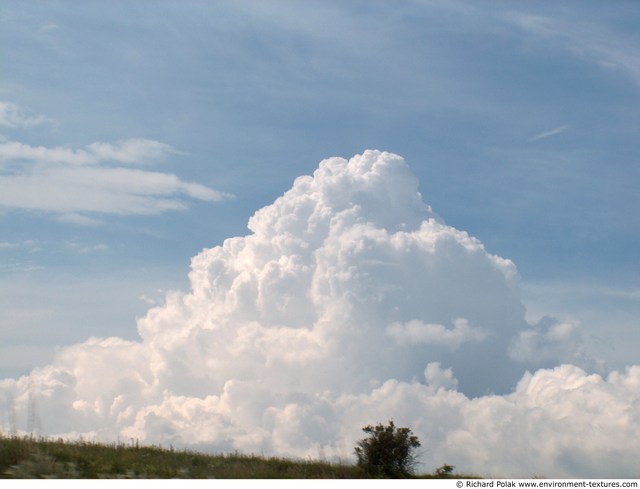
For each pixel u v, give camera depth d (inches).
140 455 930.7
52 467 743.1
